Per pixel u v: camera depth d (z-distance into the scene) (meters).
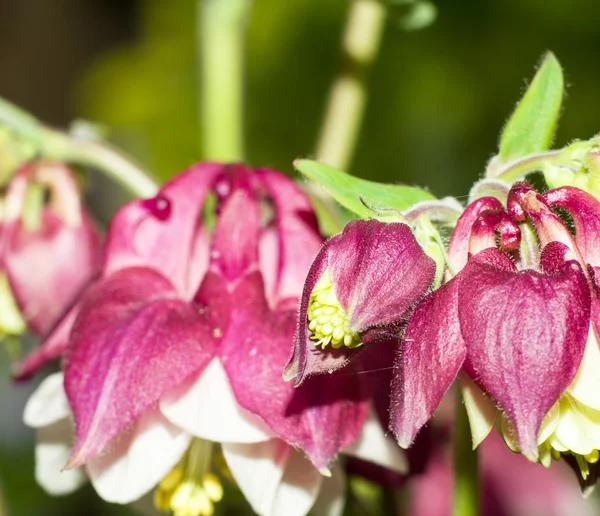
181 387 0.31
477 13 0.76
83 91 0.90
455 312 0.28
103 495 0.31
